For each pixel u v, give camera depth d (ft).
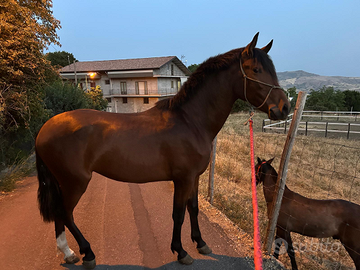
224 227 10.23
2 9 17.69
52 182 7.29
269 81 6.38
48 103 35.24
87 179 6.89
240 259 8.14
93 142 6.68
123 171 6.87
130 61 103.81
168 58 99.71
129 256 8.23
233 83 6.98
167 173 7.09
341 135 38.40
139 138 6.71
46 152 6.82
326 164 22.21
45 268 7.58
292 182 18.08
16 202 12.84
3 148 18.93
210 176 12.40
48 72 21.18
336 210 7.79
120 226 10.32
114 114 7.28
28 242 9.02
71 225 7.31
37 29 18.84
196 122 7.17
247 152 25.75
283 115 6.35
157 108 7.45
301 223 8.33
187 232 9.88
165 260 8.04
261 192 15.64
